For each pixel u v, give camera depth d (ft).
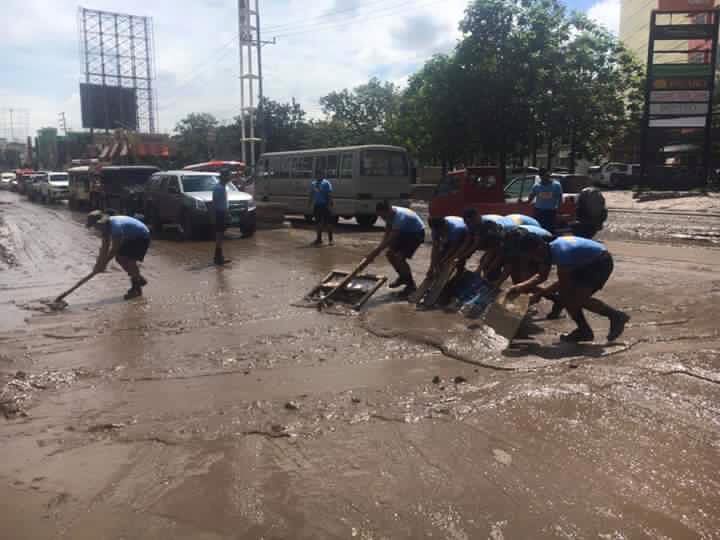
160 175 61.11
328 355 19.71
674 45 180.75
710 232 51.08
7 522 10.62
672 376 16.58
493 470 11.81
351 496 11.09
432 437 13.35
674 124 93.20
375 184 60.18
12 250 49.03
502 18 86.94
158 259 43.45
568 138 105.40
